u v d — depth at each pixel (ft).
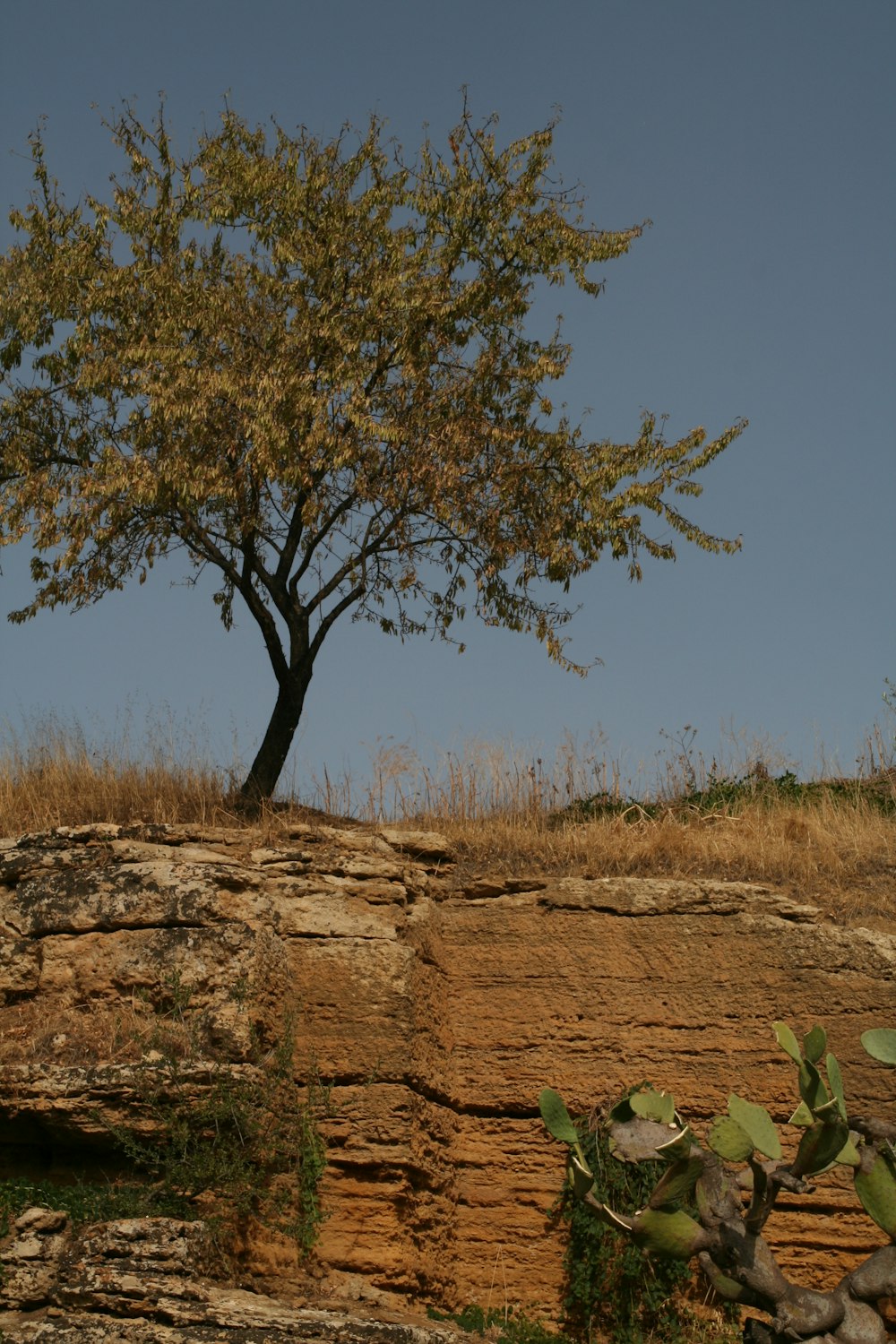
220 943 31.45
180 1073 28.86
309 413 45.65
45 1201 28.53
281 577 48.85
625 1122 26.25
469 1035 36.14
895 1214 23.73
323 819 44.21
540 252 49.26
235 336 47.32
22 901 33.40
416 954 34.99
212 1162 28.48
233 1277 27.86
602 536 48.24
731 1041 34.96
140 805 41.39
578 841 40.37
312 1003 32.96
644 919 36.47
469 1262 33.99
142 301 47.60
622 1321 32.01
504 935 37.04
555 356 50.11
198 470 43.93
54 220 48.62
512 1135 35.01
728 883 36.83
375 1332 26.16
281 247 47.96
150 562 48.19
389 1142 31.55
